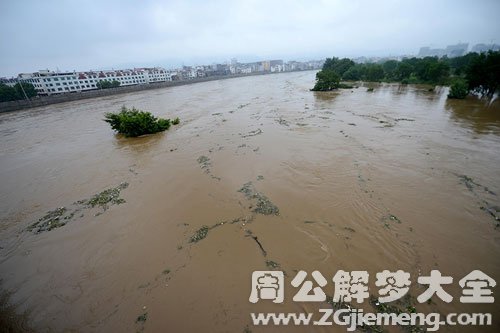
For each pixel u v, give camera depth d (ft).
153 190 36.11
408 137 52.85
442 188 32.60
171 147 54.85
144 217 29.86
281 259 22.25
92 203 34.19
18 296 21.17
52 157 55.67
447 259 21.70
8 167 51.96
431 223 26.12
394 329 16.52
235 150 49.19
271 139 54.44
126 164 47.37
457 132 55.83
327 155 43.86
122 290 20.52
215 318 17.67
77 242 26.86
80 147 61.52
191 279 20.90
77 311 19.22
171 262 22.84
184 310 18.39
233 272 21.26
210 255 23.21
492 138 51.34
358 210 28.35
